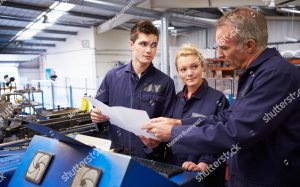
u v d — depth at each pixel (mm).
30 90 3990
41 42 8594
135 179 586
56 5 5090
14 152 1329
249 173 847
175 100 1407
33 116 2225
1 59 9281
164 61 5246
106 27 6875
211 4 4316
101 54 7703
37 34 7652
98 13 6145
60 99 8766
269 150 796
